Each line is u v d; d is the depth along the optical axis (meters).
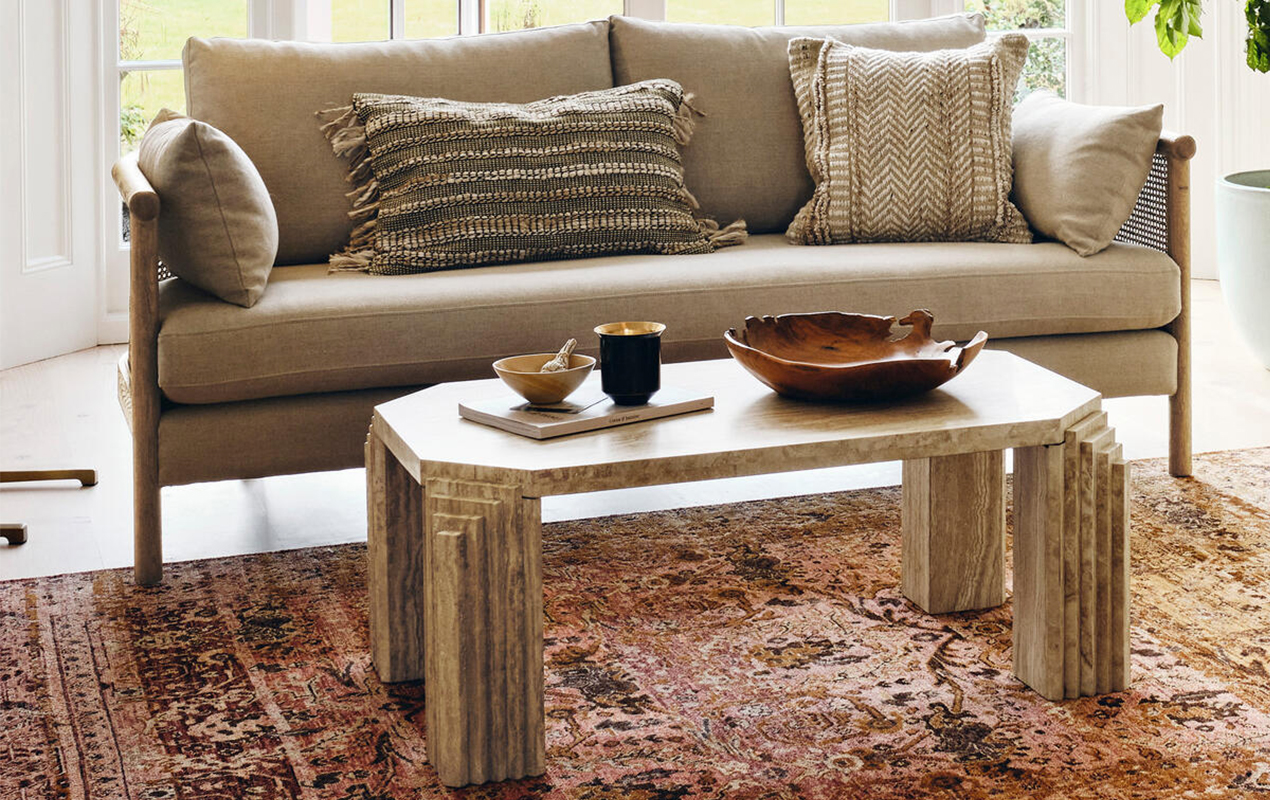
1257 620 2.10
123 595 2.28
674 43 3.10
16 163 3.84
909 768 1.68
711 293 2.56
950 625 2.12
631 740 1.77
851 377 1.79
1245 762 1.67
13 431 3.30
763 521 2.62
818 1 4.33
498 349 2.47
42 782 1.67
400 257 2.70
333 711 1.86
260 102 2.84
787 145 3.10
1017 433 1.75
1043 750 1.71
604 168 2.80
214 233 2.36
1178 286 2.72
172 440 2.33
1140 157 2.76
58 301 4.04
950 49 3.07
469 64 2.99
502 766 1.67
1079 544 1.82
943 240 2.94
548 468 1.60
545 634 2.11
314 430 2.42
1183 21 3.60
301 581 2.34
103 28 4.07
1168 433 3.04
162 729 1.81
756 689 1.91
